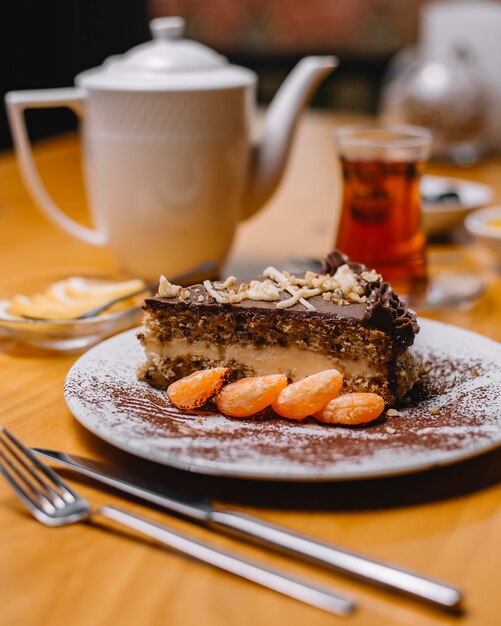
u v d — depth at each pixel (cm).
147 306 56
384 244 69
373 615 40
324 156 121
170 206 71
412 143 68
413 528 45
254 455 46
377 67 225
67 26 172
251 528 43
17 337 63
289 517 45
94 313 63
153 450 46
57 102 71
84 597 41
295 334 55
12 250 83
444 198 85
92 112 71
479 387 54
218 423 51
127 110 69
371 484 48
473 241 86
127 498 47
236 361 57
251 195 77
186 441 47
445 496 47
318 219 93
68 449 51
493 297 73
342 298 57
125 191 71
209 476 48
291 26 230
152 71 70
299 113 75
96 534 44
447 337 60
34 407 55
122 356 58
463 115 115
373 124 140
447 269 78
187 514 45
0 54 161
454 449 46
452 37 121
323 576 42
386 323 54
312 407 50
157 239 72
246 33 235
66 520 44
